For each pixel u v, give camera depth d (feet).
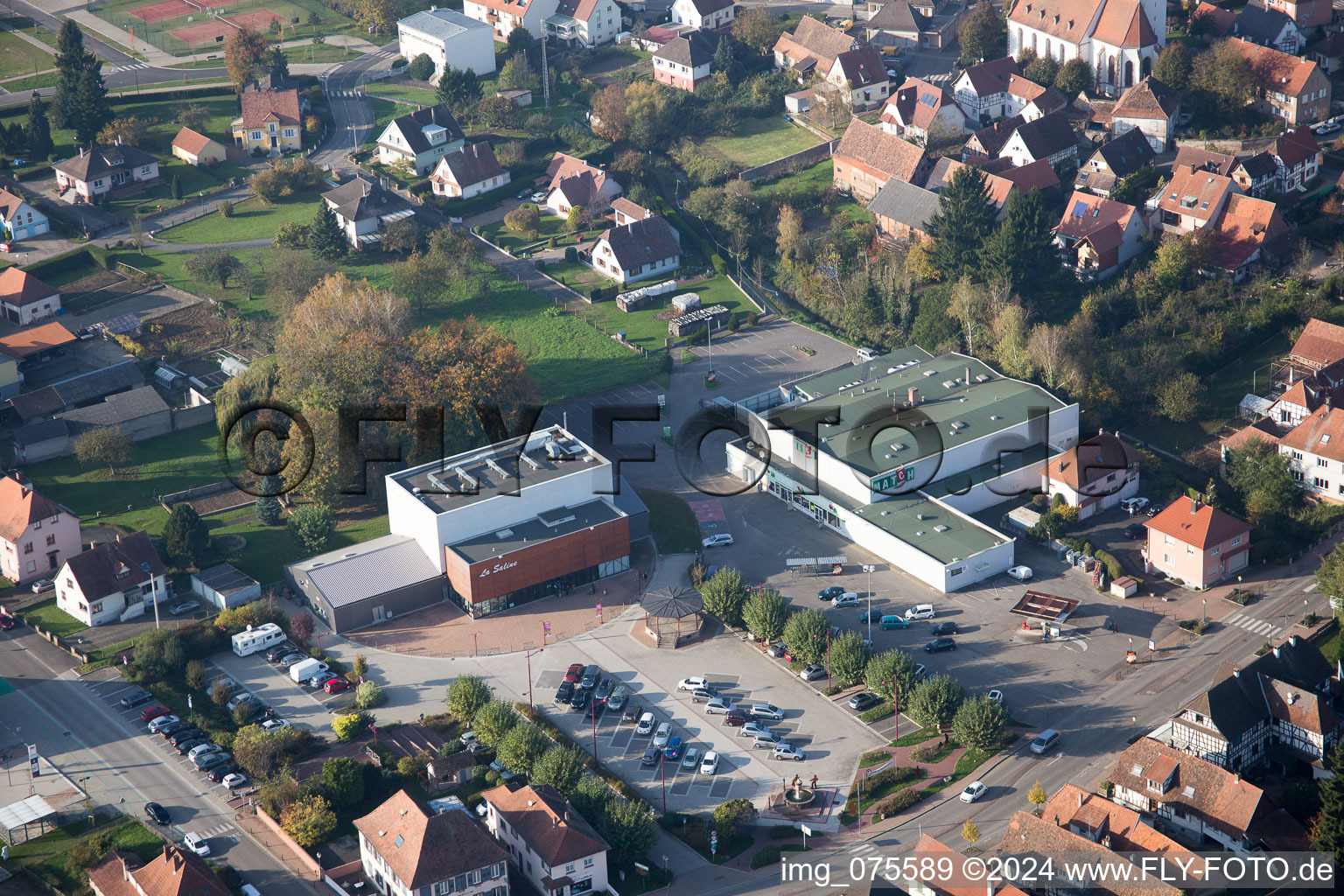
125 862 524.93
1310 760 562.66
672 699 627.46
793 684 634.02
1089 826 522.47
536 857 515.09
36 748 603.67
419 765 578.66
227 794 577.02
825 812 560.61
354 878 529.45
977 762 580.30
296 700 629.92
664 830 555.28
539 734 580.30
